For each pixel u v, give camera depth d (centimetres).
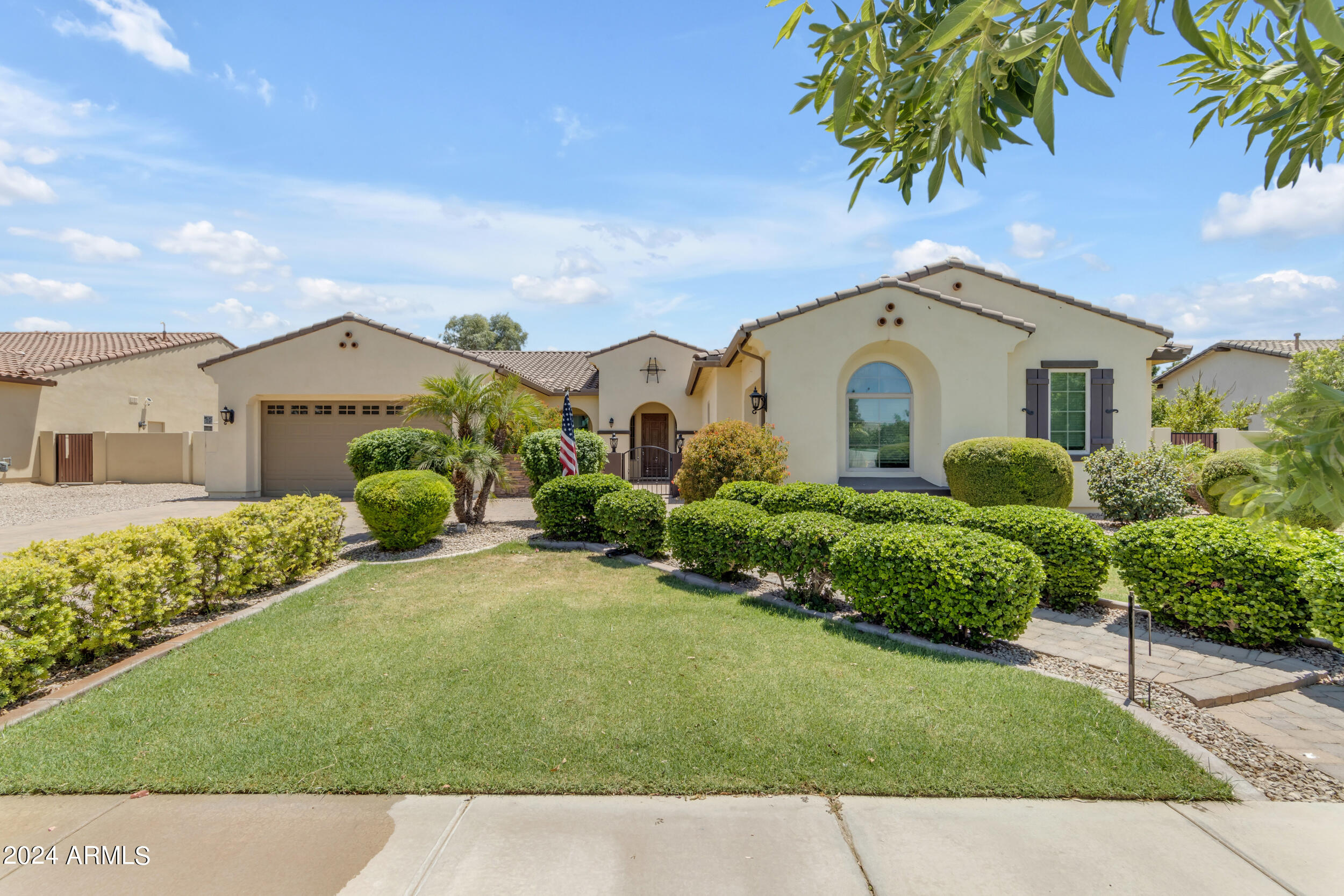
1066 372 1312
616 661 507
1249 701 455
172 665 500
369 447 1180
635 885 264
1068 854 282
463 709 419
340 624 609
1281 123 246
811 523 678
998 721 399
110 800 325
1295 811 317
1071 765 349
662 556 927
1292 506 178
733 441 1128
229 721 403
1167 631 600
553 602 687
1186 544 580
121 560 526
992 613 523
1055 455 1080
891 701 427
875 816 310
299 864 278
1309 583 498
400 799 325
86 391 2277
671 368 2352
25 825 304
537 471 1282
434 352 1781
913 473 1320
